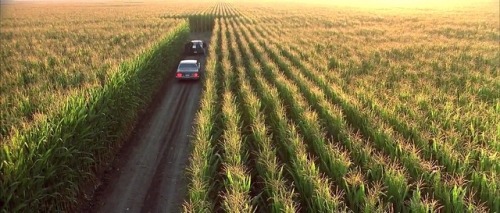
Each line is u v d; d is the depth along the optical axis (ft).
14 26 180.45
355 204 29.04
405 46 105.81
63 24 186.39
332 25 188.55
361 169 34.68
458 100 52.54
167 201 36.78
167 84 86.43
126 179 41.37
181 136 54.03
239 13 300.61
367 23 195.00
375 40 123.13
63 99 40.86
